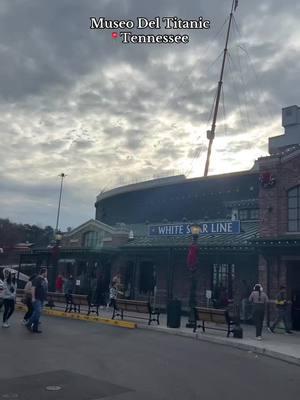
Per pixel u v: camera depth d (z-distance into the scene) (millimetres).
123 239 27188
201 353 11961
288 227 18703
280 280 18062
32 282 15211
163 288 24594
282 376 9672
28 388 7555
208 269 22672
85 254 27250
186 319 20609
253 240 17938
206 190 30656
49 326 15953
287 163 19031
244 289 20875
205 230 22484
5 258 66688
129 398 7254
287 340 14523
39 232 93688
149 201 36094
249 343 13500
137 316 19859
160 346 12758
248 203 26422
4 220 87375
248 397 7746
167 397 7453
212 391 8008
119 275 24328
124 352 11508
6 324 14719
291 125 31906
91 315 19375
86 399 7059
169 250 22328
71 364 9656
